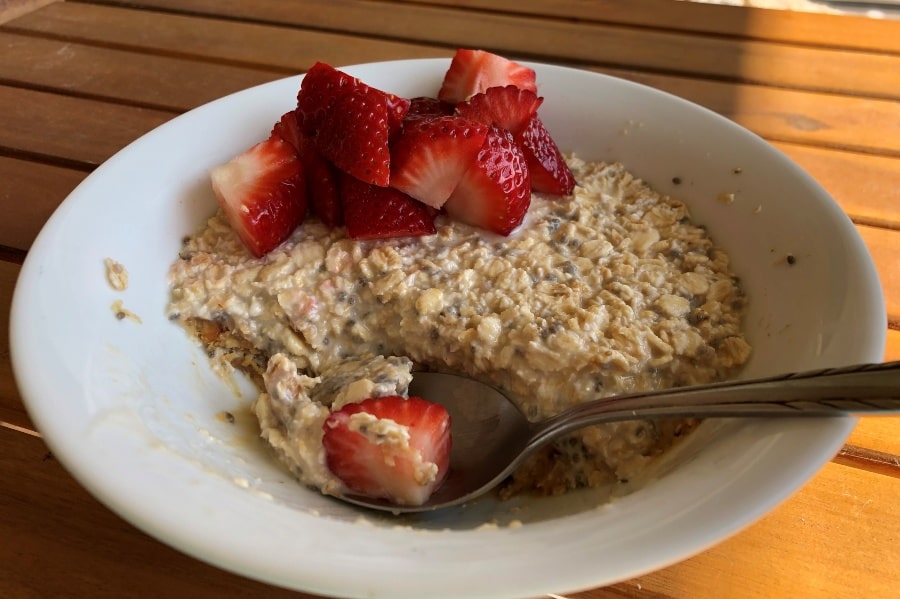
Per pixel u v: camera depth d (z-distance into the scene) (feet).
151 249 0.74
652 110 0.83
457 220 0.79
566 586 0.49
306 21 1.18
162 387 0.66
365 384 0.66
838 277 0.63
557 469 0.69
